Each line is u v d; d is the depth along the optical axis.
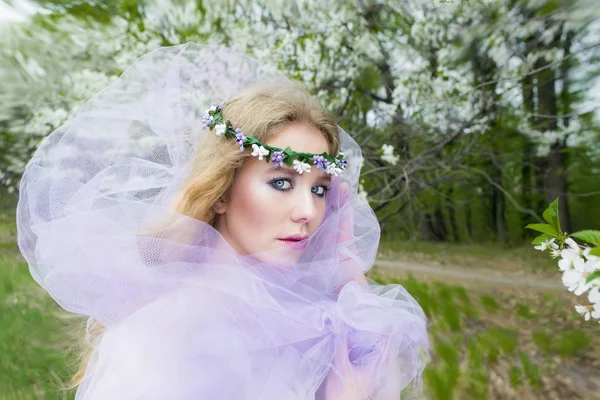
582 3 5.51
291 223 1.04
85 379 0.98
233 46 5.98
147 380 0.84
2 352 3.10
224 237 1.10
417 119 6.93
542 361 3.61
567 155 11.02
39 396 2.64
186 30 5.99
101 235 0.96
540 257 9.66
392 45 6.88
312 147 1.08
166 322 0.89
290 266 1.05
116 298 0.94
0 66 7.02
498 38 6.11
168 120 1.15
